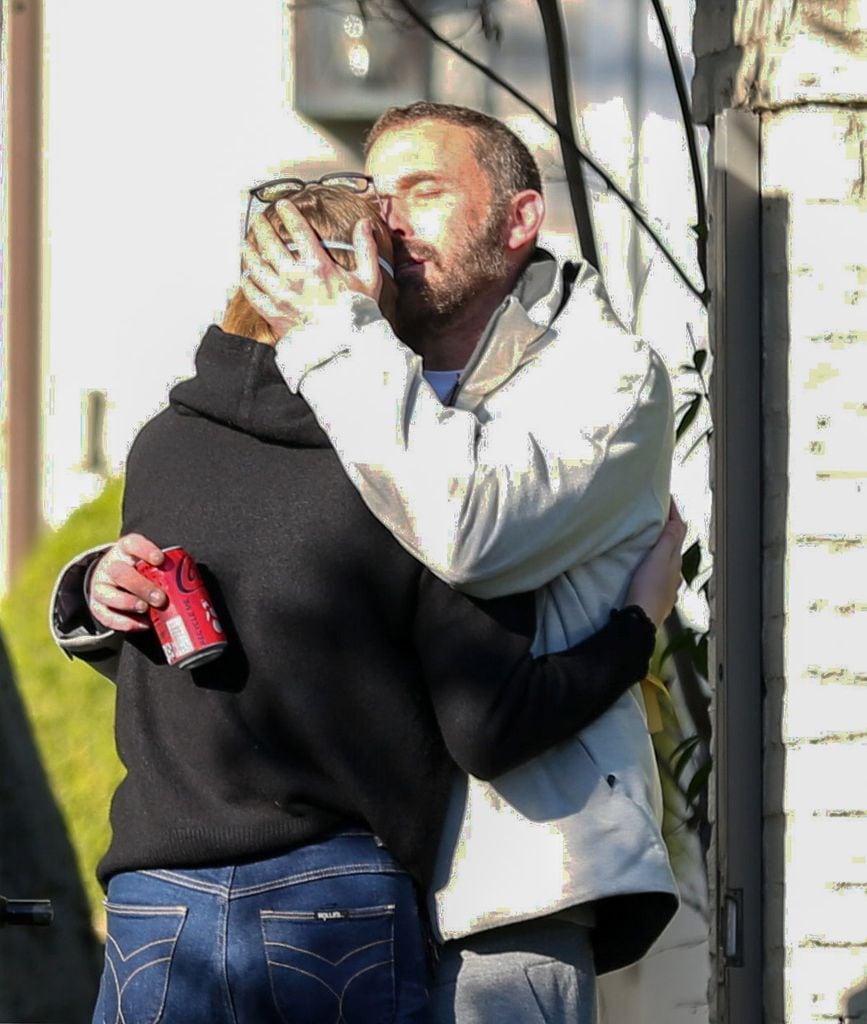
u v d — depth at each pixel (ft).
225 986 32.81
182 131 96.22
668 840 58.44
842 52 41.57
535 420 34.71
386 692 33.55
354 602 33.50
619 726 35.32
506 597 34.01
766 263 42.32
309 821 33.14
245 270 35.60
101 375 98.07
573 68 79.25
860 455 41.60
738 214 42.42
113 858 34.12
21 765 89.30
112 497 91.91
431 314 38.09
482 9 78.33
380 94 91.91
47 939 89.10
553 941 34.83
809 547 41.55
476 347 36.42
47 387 98.22
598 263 61.26
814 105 41.78
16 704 90.07
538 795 34.27
